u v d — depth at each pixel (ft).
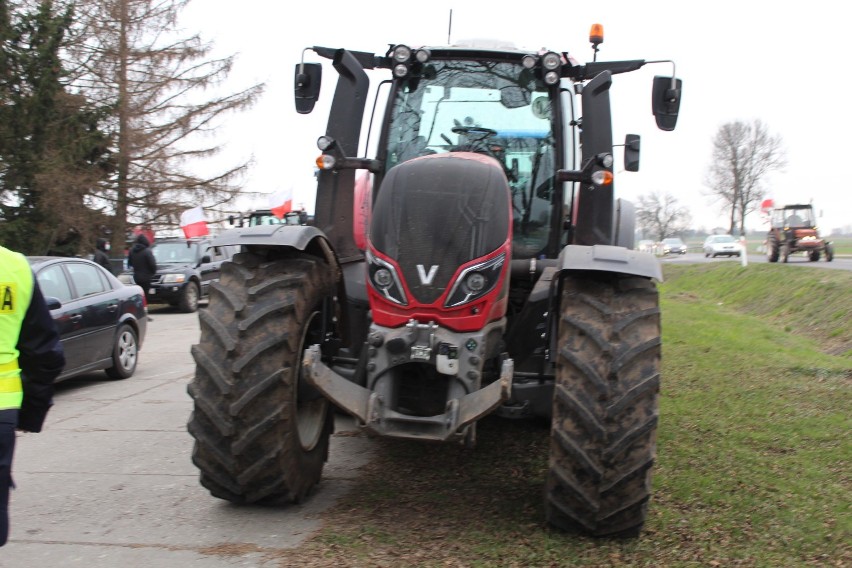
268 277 14.15
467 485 15.99
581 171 16.19
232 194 94.43
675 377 27.55
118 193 87.30
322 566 11.96
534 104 17.57
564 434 12.58
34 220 70.49
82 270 30.17
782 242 105.70
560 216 17.29
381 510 14.49
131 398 26.99
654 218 278.26
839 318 49.60
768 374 28.17
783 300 63.67
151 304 66.28
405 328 13.30
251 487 13.96
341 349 16.03
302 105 17.54
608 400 12.39
